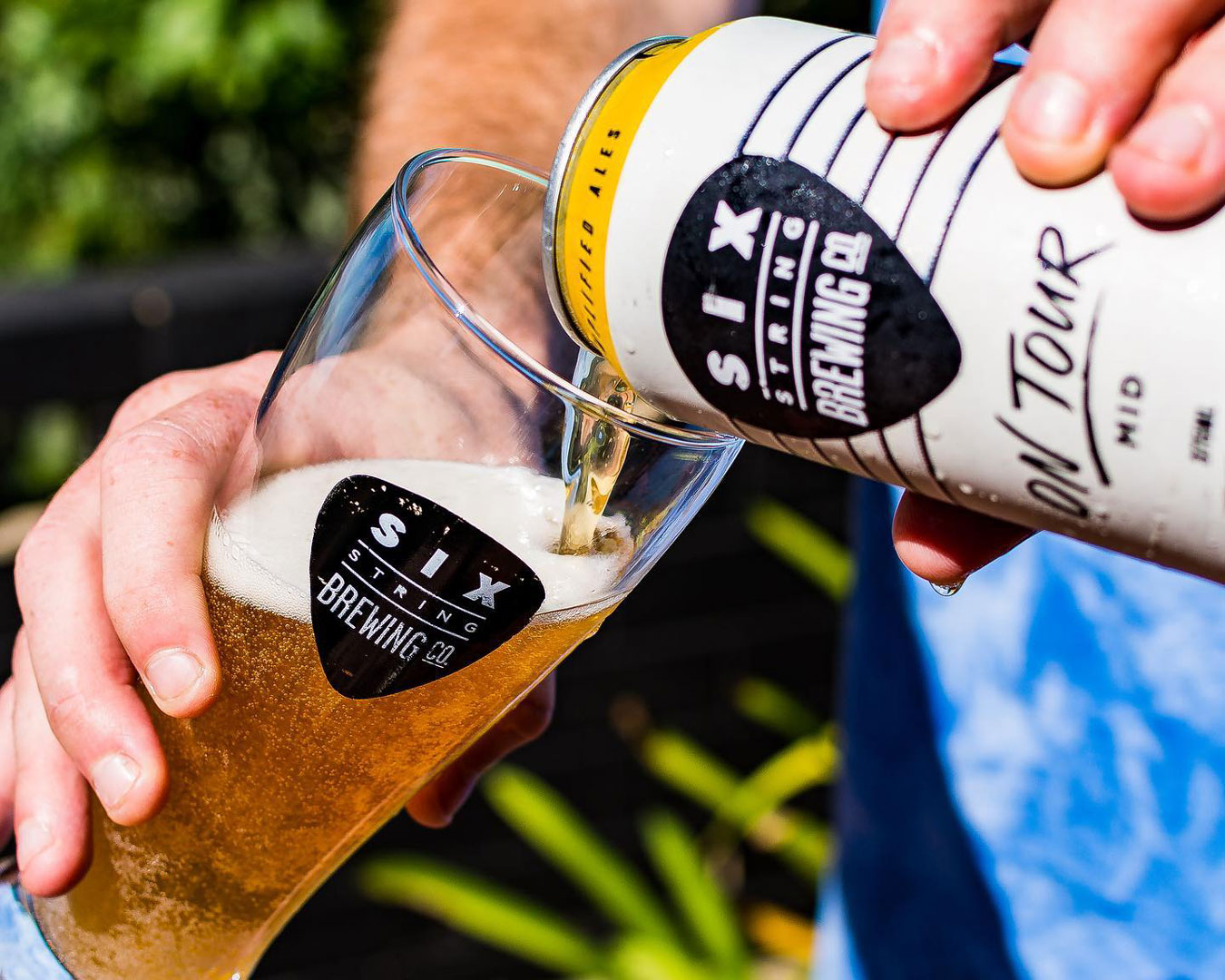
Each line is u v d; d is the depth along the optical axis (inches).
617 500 12.8
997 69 11.4
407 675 12.8
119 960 14.1
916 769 21.4
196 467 13.9
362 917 39.3
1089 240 10.8
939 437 11.6
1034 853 20.0
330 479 12.8
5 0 51.4
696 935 38.0
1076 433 11.1
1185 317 10.6
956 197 11.1
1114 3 10.4
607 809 41.4
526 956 41.1
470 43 20.8
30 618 14.1
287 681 12.9
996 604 19.8
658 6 21.7
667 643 40.7
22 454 52.3
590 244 12.2
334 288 13.3
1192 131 10.2
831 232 11.4
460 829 39.8
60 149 52.4
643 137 12.0
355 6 48.9
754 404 12.1
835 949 24.1
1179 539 11.1
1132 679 18.9
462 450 12.7
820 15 49.1
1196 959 19.3
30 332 32.4
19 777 14.3
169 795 13.6
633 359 12.5
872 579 21.8
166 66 47.9
